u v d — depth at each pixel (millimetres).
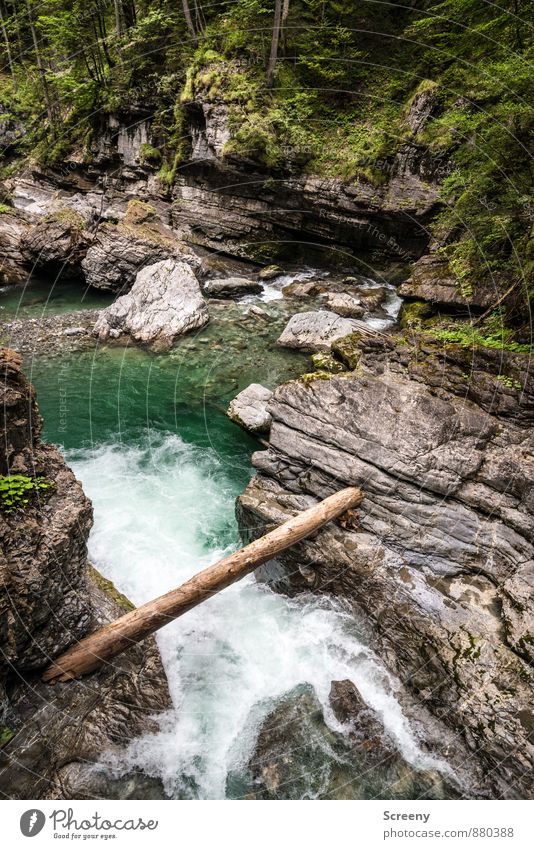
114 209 20016
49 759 3781
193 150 17547
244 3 15500
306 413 6594
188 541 6766
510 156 7980
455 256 11039
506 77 7777
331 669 5098
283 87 16047
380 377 7055
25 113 25016
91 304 15180
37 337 12695
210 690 4824
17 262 16844
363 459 6129
